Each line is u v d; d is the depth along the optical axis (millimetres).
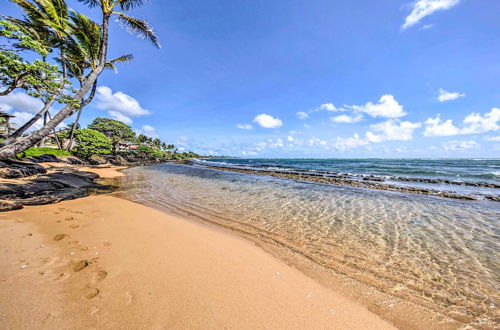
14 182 9664
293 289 3305
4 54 7496
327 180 20359
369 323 2680
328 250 5098
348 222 7449
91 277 3178
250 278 3525
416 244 5551
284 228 6680
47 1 10922
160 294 2885
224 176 24250
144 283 3123
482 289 3592
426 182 19734
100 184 14844
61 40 12016
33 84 8602
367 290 3488
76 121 30891
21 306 2432
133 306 2605
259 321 2545
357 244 5496
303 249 5125
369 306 3074
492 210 9391
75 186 12359
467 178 23266
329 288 3482
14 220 5676
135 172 26875
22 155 17984
